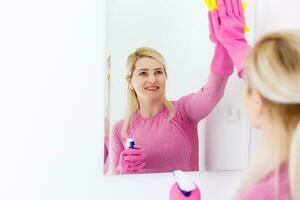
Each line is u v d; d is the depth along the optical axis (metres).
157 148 1.26
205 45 1.27
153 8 1.22
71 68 1.19
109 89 1.21
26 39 1.15
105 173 1.22
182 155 1.28
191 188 1.06
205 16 1.26
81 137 1.21
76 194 1.21
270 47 0.94
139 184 1.26
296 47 0.91
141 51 1.22
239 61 1.24
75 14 1.18
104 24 1.21
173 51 1.25
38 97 1.17
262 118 0.94
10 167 1.16
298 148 0.87
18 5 1.14
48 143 1.18
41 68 1.17
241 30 1.28
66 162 1.20
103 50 1.21
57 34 1.17
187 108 1.28
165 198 1.29
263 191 0.91
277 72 0.91
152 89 1.24
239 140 1.33
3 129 1.15
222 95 1.30
